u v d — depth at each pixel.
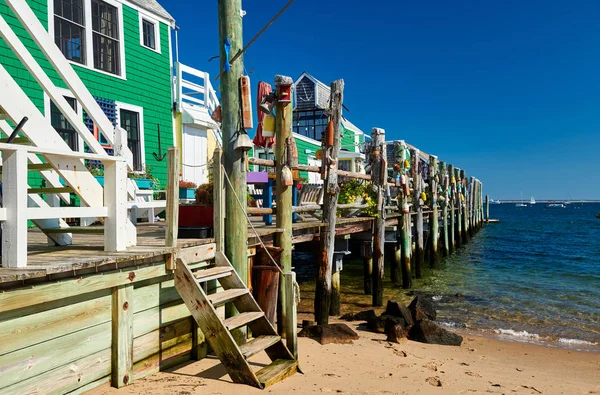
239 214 5.56
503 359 6.96
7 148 3.38
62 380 3.69
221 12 5.57
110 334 4.13
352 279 14.03
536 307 10.84
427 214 18.59
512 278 14.88
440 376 5.69
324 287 8.09
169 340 4.85
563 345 8.09
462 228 27.56
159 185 11.92
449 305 10.95
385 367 5.82
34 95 9.65
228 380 4.60
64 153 3.85
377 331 7.98
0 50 9.12
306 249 10.80
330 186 8.04
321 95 28.70
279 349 5.17
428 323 7.79
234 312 5.67
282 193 6.54
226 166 5.64
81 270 3.67
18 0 4.54
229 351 4.43
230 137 5.62
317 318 8.12
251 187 13.20
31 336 3.45
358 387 4.93
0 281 3.03
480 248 24.83
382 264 10.63
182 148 14.19
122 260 3.99
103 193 4.53
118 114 11.65
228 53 5.55
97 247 4.73
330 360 5.89
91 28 11.09
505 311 10.45
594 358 7.34
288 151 6.57
